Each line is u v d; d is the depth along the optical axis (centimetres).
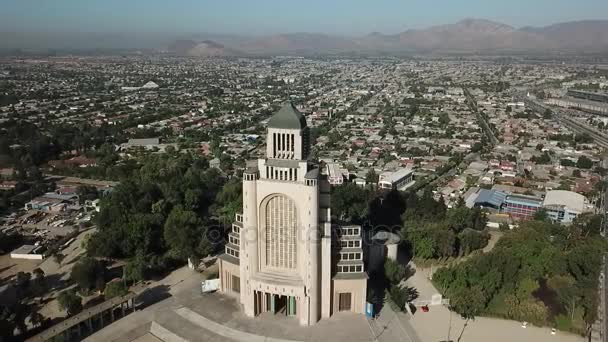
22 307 18612
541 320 19362
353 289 19212
